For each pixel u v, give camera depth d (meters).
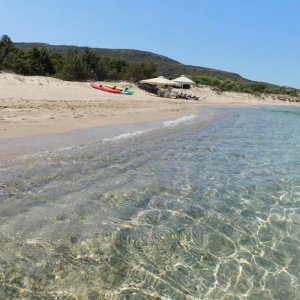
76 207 6.73
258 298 4.82
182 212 7.22
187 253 5.73
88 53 44.72
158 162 10.61
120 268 5.07
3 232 5.52
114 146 11.80
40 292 4.36
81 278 4.73
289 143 16.08
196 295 4.72
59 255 5.14
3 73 32.06
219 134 17.25
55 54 47.34
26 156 9.30
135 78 46.94
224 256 5.79
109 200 7.30
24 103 19.23
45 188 7.39
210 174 10.00
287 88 81.06
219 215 7.30
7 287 4.36
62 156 9.74
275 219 7.38
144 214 6.91
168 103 32.03
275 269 5.54
